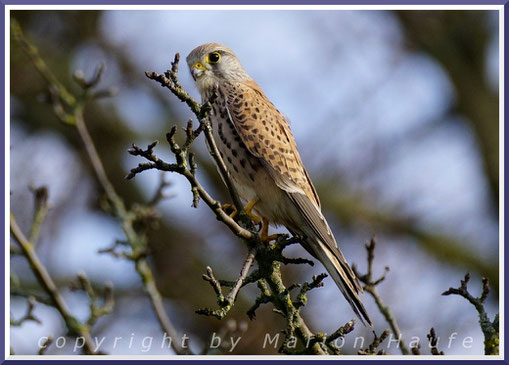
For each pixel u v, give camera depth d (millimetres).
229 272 12398
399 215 13750
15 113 13078
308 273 11609
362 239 13352
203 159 13398
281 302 6309
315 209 7938
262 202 8117
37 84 12969
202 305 12055
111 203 8617
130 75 13773
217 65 8852
